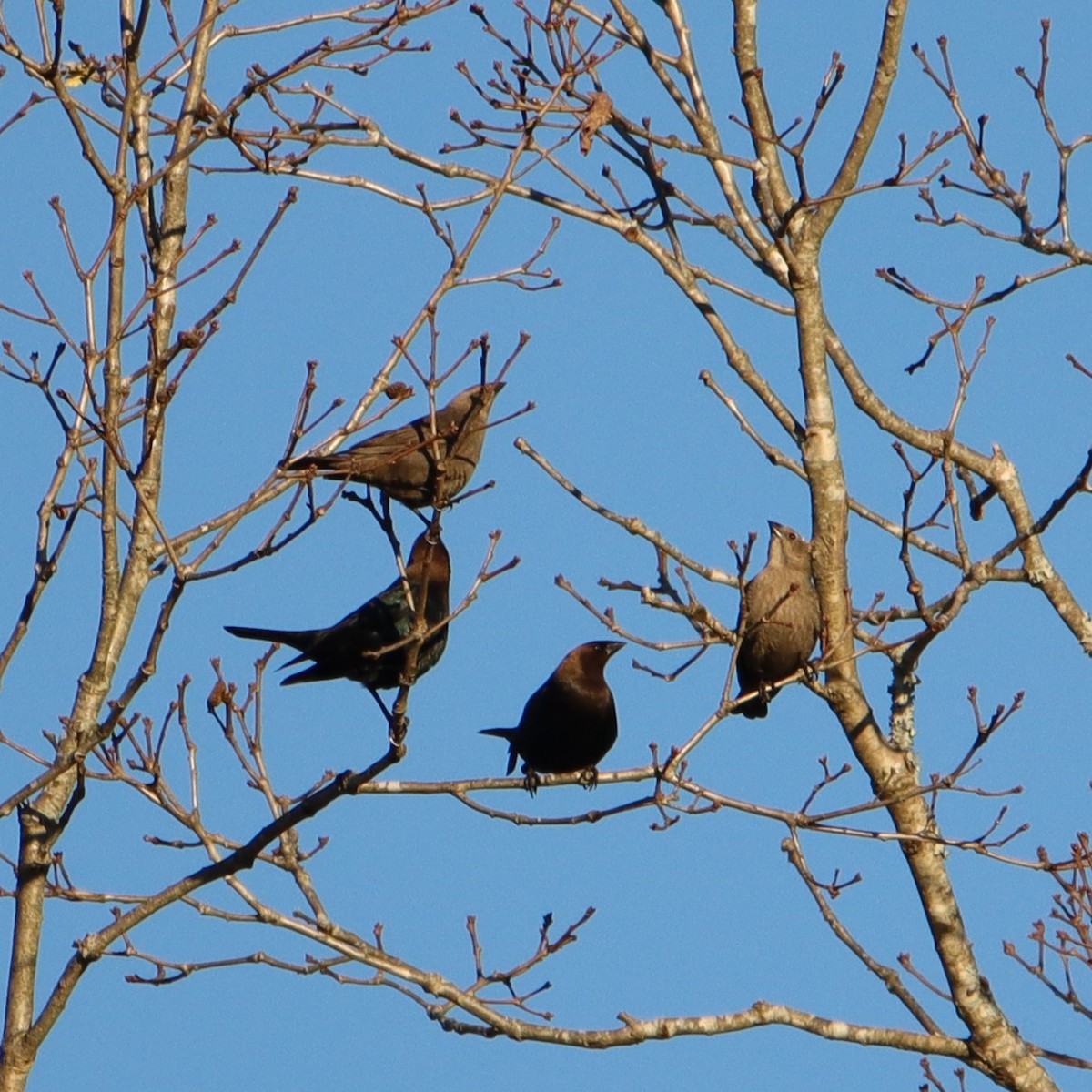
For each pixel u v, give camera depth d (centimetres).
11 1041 1017
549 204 1456
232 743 1217
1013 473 1463
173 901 1087
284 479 1014
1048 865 1183
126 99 1083
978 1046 1198
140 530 1045
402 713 1083
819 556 1280
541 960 1241
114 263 1033
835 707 1269
